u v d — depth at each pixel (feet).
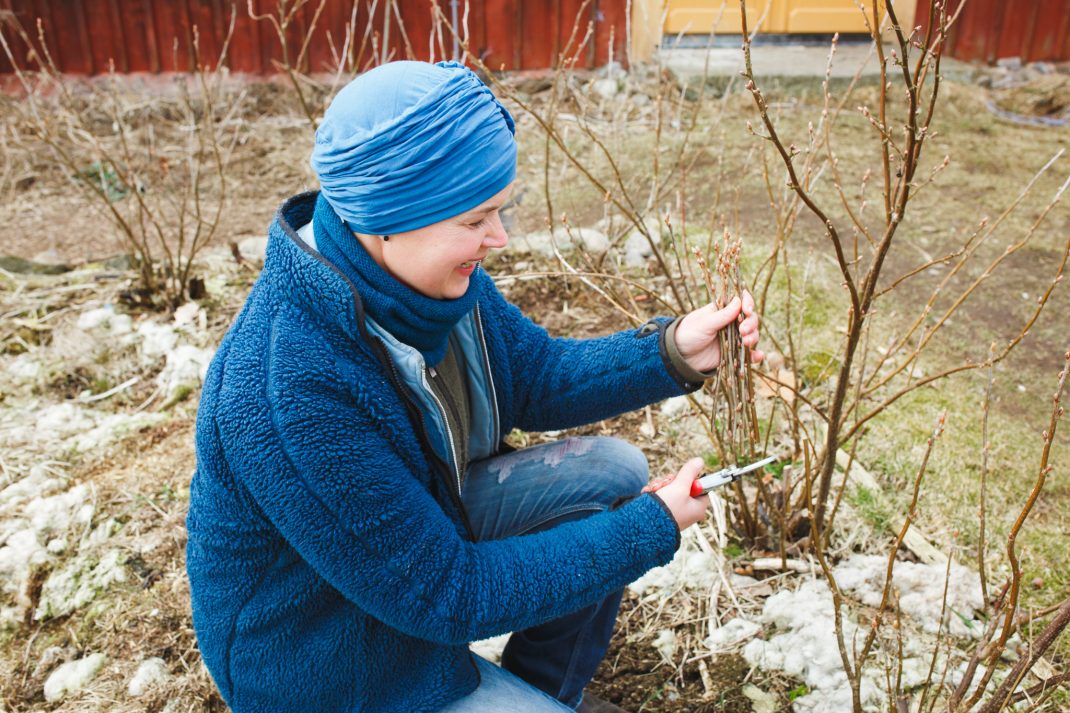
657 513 4.79
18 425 10.03
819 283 12.07
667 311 11.18
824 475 7.45
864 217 14.17
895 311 11.60
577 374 5.79
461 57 20.77
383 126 4.19
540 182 15.94
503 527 6.22
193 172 17.62
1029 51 20.99
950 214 14.44
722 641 7.30
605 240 12.42
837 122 18.24
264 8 20.65
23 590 7.98
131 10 20.67
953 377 10.27
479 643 7.33
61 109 17.44
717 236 13.19
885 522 8.24
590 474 6.13
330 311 4.47
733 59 20.51
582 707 6.60
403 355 4.61
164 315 11.89
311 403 4.41
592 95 19.88
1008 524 8.26
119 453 9.56
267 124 20.11
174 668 7.34
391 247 4.54
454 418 5.40
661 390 5.69
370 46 21.07
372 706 5.03
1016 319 11.42
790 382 9.61
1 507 8.82
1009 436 9.30
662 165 16.19
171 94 20.76
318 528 4.45
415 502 4.63
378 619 4.83
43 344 11.45
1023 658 5.24
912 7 20.90
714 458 9.11
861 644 7.05
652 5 20.83
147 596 7.91
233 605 4.93
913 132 5.55
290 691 4.99
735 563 7.97
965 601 7.38
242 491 4.61
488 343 5.67
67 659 7.51
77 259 14.46
